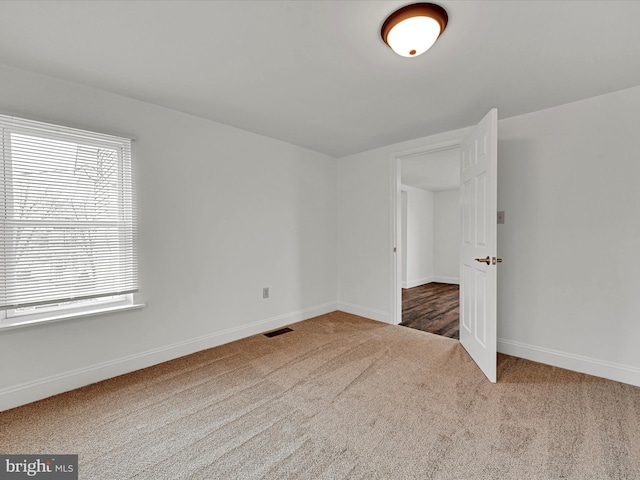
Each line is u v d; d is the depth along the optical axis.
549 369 2.33
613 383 2.10
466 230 2.67
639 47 1.60
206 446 1.49
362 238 3.79
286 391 2.00
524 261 2.54
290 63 1.78
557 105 2.35
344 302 4.03
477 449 1.46
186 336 2.61
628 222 2.09
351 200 3.91
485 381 2.13
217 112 2.53
